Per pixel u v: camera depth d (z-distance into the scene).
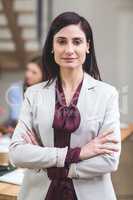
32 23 5.52
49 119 1.17
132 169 2.43
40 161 1.13
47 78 1.29
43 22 4.82
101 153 1.13
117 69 4.51
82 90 1.20
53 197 1.13
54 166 1.13
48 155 1.12
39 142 1.21
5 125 3.05
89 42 1.26
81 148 1.13
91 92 1.20
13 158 1.19
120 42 4.51
